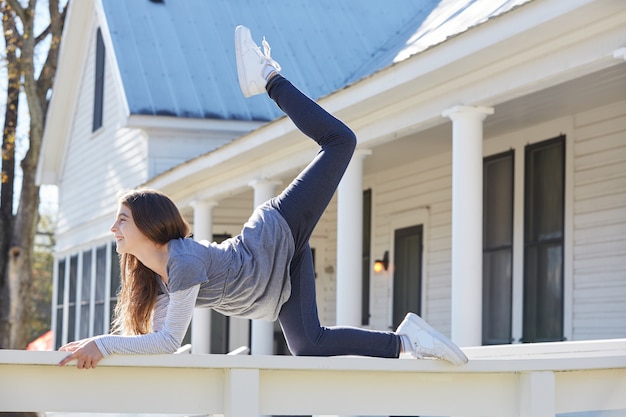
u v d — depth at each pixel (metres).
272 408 3.51
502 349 5.39
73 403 3.27
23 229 22.53
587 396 3.88
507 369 3.68
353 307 9.38
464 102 7.87
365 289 13.67
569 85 8.09
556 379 3.83
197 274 3.49
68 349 3.27
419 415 3.71
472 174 7.78
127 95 15.60
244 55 4.03
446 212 11.72
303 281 3.86
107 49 16.80
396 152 11.54
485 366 3.67
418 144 10.98
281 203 3.82
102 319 18.53
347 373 3.60
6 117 23.14
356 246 9.45
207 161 12.34
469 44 7.19
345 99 8.95
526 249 9.94
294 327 3.86
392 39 16.69
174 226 3.61
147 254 3.61
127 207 3.61
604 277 8.95
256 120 15.88
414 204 12.40
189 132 16.11
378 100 8.67
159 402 3.38
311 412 3.56
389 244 12.98
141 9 17.08
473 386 3.77
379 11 17.58
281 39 16.69
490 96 7.58
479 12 9.32
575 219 9.32
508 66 7.33
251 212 15.55
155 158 16.02
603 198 9.00
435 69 7.62
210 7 17.42
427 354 3.66
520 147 10.08
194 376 3.43
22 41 22.55
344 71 16.20
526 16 6.56
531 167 9.93
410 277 12.53
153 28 16.80
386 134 9.04
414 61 7.85
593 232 9.10
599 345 4.94
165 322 3.46
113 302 18.03
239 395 3.39
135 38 16.56
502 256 10.34
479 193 7.79
